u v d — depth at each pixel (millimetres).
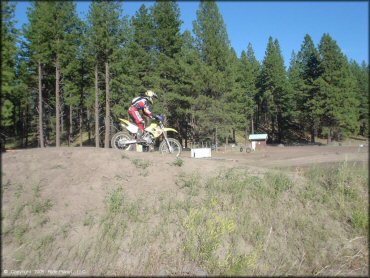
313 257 5457
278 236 5828
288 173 7324
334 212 6246
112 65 25062
